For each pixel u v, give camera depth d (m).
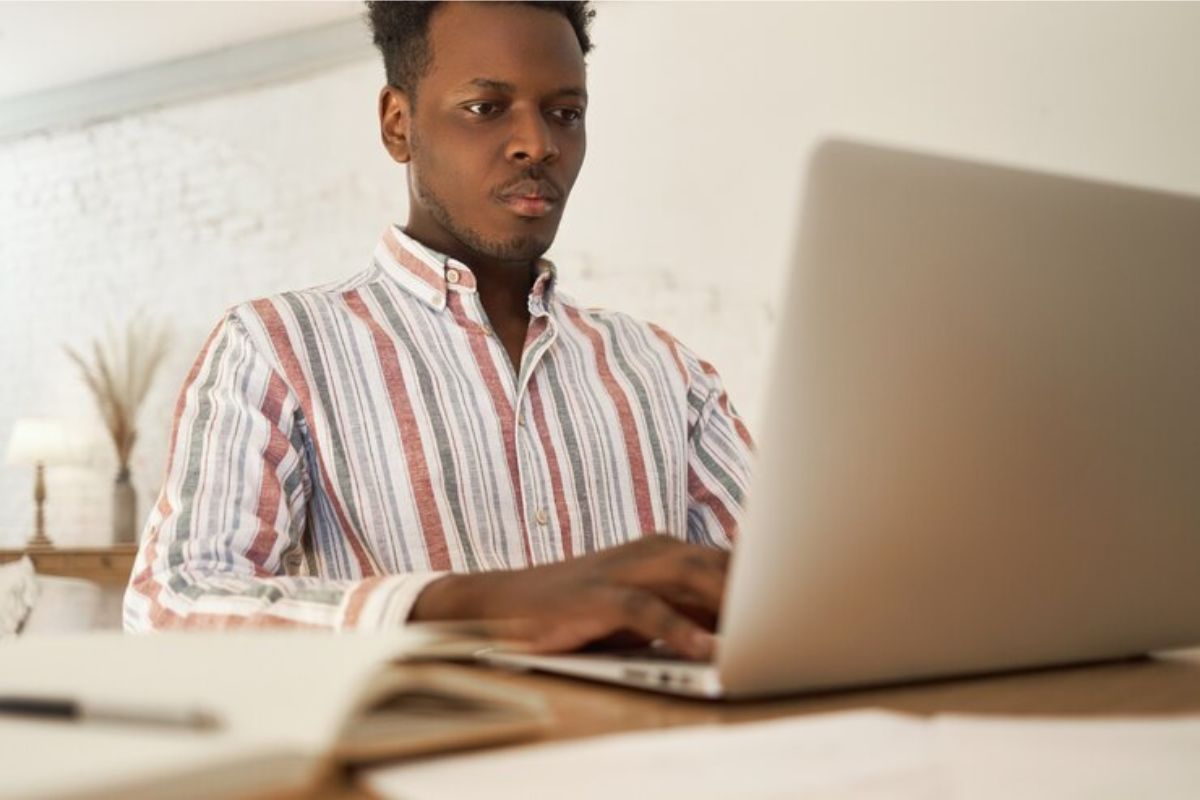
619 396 1.34
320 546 1.21
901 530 0.59
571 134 1.28
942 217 0.59
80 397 5.32
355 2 4.62
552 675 0.68
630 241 4.23
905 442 0.59
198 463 1.08
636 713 0.56
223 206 5.08
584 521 1.27
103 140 5.38
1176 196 0.69
